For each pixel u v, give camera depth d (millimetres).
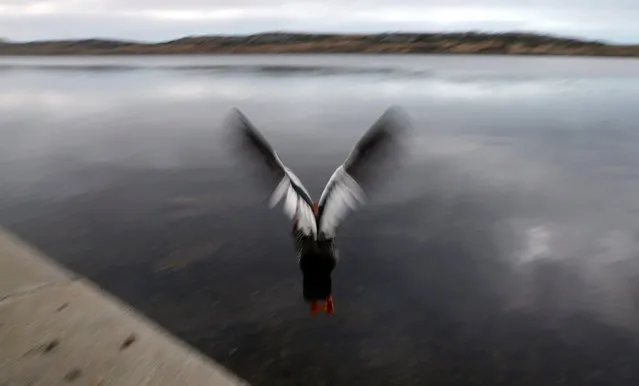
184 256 14250
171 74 94375
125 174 23469
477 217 17203
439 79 74875
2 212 18234
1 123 39938
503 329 10852
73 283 5297
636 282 12750
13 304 4789
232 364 9641
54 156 27562
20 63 152250
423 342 10359
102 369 3943
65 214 17969
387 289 12430
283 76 84000
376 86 64750
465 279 12906
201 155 26734
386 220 16953
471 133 32469
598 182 21328
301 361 9719
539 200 19109
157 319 11062
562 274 13172
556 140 30297
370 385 9133
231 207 18234
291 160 25203
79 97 57656
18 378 3803
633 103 47062
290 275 13031
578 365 9750
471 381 9281
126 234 15914
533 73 89938
